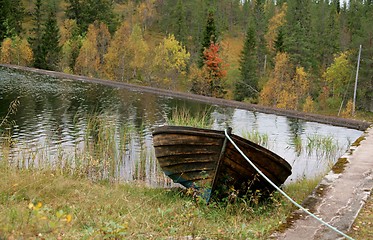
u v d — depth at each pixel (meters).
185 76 52.50
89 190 7.57
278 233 4.82
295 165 11.77
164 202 7.40
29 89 27.70
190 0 85.12
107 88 31.56
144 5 85.50
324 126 19.81
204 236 4.92
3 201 6.07
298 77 40.50
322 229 4.93
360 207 5.71
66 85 31.61
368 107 37.66
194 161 7.42
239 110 24.31
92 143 12.67
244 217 6.64
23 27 74.94
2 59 52.25
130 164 10.96
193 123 14.02
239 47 75.38
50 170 8.84
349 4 78.62
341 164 8.14
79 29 68.69
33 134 13.96
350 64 41.28
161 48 48.72
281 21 68.88
